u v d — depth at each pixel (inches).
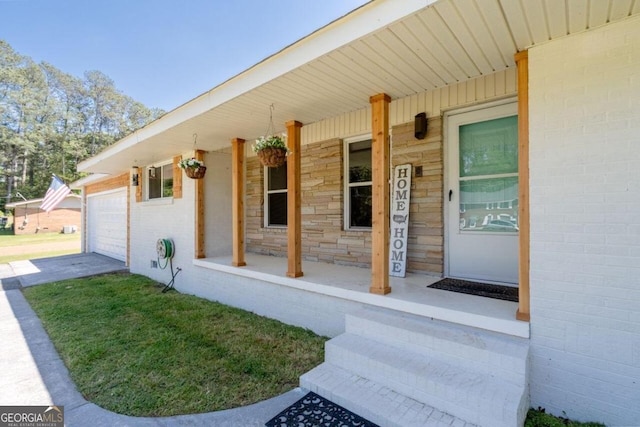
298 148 163.2
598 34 83.0
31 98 1397.6
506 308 105.5
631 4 74.2
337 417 88.7
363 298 128.0
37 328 163.5
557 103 88.2
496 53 99.4
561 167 87.7
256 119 162.1
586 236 84.7
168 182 272.1
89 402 98.5
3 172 1229.7
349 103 140.9
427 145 149.8
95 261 395.2
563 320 87.8
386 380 96.6
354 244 183.0
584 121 84.7
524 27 84.6
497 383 85.9
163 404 96.1
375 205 126.6
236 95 132.4
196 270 225.9
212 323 163.3
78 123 1571.1
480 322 99.7
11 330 160.9
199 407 94.3
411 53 99.7
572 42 86.3
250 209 247.0
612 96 81.5
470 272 142.1
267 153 142.2
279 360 122.2
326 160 194.5
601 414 83.3
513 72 126.6
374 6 87.2
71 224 990.4
